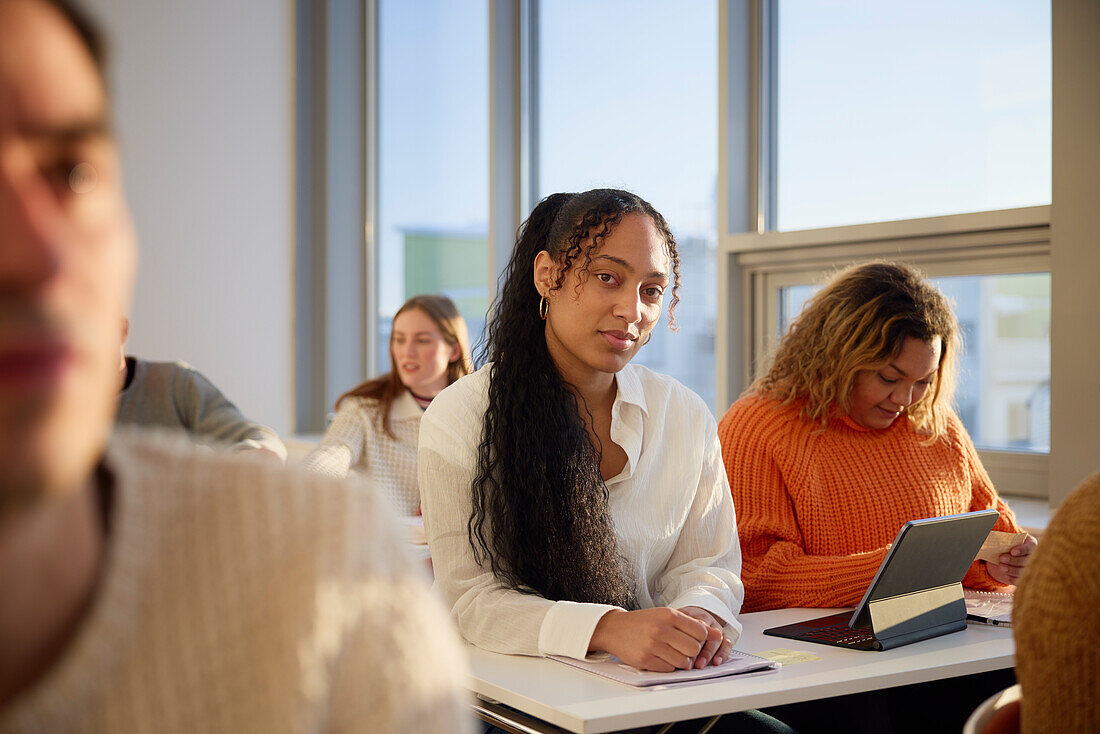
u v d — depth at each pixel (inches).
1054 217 105.3
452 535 63.9
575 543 62.6
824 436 84.3
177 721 17.4
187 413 100.8
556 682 54.6
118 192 16.3
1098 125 101.8
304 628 18.3
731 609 65.2
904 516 82.5
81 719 16.6
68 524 16.6
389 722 19.2
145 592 17.6
